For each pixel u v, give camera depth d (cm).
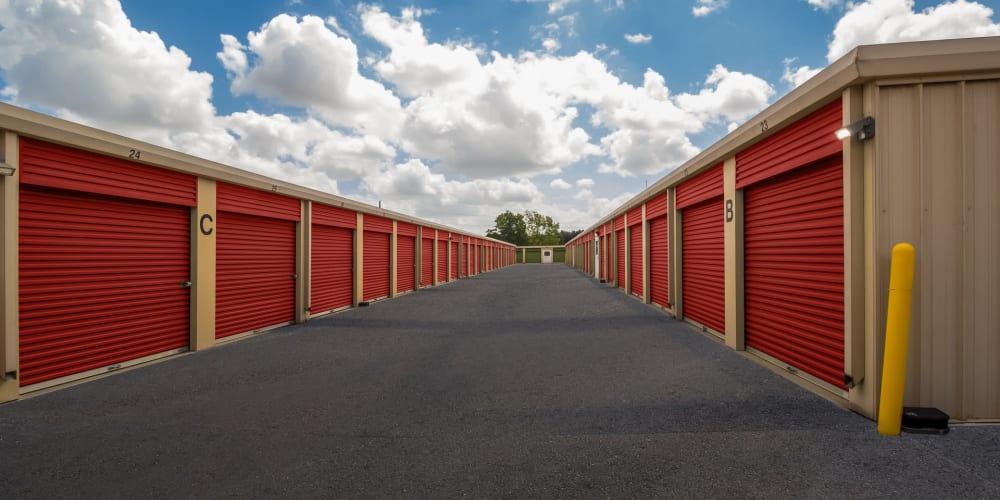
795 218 455
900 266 292
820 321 415
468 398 408
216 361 580
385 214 1320
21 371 453
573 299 1212
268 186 796
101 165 523
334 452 296
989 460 258
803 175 439
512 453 287
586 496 231
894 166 318
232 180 714
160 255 611
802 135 418
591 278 2125
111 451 305
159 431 340
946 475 243
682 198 816
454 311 1040
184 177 638
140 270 582
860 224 335
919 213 316
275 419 363
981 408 312
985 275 312
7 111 423
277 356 603
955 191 314
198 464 282
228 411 385
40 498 244
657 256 1026
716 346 604
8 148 430
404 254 1531
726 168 603
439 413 370
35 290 466
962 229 312
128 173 555
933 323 314
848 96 335
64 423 362
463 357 574
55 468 280
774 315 505
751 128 498
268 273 830
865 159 330
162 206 616
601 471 259
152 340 595
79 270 509
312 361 570
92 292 522
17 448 312
